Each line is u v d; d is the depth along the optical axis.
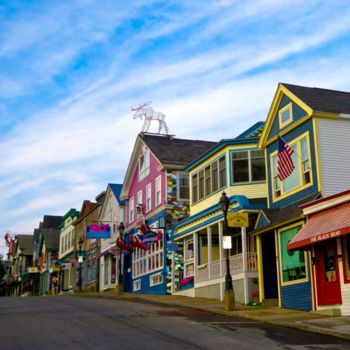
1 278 90.44
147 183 37.88
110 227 44.72
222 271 25.64
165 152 36.31
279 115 23.30
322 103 21.52
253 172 26.55
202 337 13.45
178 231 31.25
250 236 25.47
